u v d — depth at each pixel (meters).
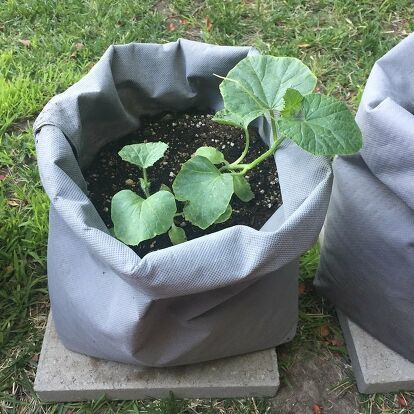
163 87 1.15
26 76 1.72
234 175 1.03
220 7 1.89
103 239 0.85
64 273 1.03
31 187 1.46
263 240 0.85
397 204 0.99
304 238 0.89
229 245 0.86
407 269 1.00
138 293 0.90
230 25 1.85
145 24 1.86
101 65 1.05
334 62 1.77
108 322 0.96
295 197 0.94
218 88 1.17
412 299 1.04
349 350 1.22
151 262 0.83
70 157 0.97
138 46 1.10
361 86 1.68
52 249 1.05
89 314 1.00
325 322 1.26
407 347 1.13
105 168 1.15
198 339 1.02
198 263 0.84
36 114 1.65
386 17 1.90
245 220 1.07
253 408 1.15
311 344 1.24
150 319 0.94
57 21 1.88
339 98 1.69
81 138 1.05
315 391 1.18
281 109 0.94
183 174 0.96
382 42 1.82
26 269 1.33
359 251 1.07
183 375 1.13
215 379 1.13
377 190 1.01
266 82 0.98
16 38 1.82
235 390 1.14
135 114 1.19
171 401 1.13
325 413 1.16
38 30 1.84
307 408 1.17
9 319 1.26
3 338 1.23
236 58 1.09
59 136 0.96
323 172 0.94
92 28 1.84
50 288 1.10
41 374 1.13
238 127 1.18
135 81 1.12
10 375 1.19
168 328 1.01
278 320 1.11
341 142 0.88
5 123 1.59
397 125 0.89
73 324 1.06
